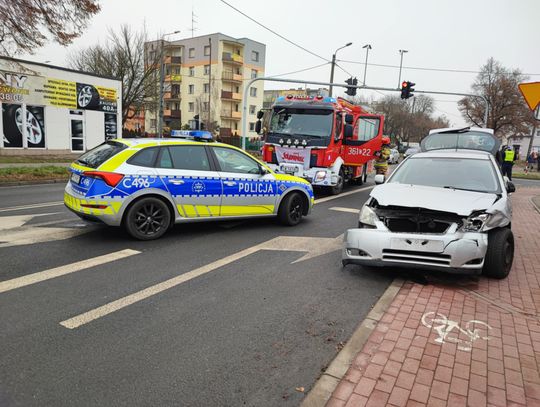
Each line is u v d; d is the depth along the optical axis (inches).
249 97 2571.4
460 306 170.4
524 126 1921.8
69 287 179.2
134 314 155.8
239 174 289.0
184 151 268.2
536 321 157.4
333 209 414.3
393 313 162.1
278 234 292.5
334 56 1083.3
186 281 192.4
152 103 1584.6
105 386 111.7
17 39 564.7
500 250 199.3
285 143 476.4
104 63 1540.4
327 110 468.1
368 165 668.7
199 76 2507.4
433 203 195.8
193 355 129.0
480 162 247.0
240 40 2508.6
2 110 823.7
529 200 551.5
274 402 108.1
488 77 1943.9
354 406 104.6
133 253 230.8
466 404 106.1
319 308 168.9
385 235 192.4
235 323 152.0
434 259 186.7
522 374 120.4
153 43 1535.4
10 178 555.8
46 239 251.6
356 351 132.3
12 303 160.9
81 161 259.9
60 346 130.9
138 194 246.4
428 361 126.3
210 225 313.3
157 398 107.7
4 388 109.0
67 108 926.4
